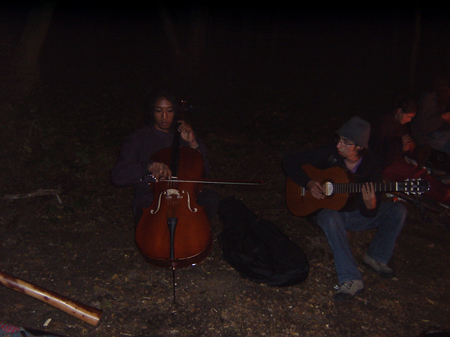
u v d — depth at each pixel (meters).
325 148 3.60
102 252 3.62
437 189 4.18
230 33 14.57
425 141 4.82
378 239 3.56
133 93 8.82
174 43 10.38
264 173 5.62
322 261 3.69
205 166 3.66
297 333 2.94
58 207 4.21
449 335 2.71
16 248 3.54
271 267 3.33
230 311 3.07
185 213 3.04
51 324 2.81
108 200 4.46
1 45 7.66
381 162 3.37
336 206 3.44
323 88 11.76
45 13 6.67
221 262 3.58
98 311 2.48
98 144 5.74
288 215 4.50
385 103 10.23
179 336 2.82
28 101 6.26
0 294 3.01
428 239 4.27
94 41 13.27
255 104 9.18
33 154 5.03
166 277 3.36
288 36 15.24
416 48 10.66
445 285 3.59
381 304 3.30
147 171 3.22
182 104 3.60
